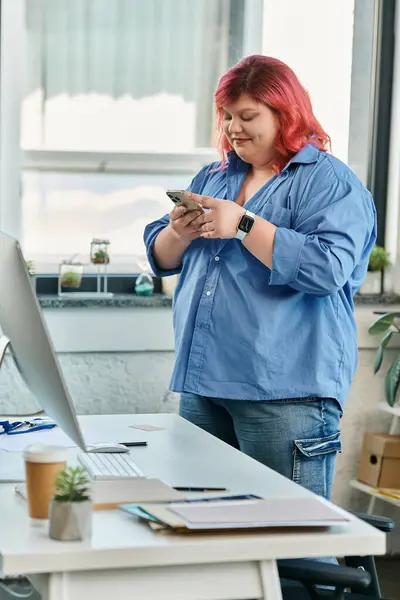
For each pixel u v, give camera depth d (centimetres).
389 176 442
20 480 221
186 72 423
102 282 424
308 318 291
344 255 280
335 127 435
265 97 288
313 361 288
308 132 299
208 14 422
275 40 424
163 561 172
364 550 183
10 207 409
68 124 417
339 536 182
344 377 296
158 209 429
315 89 430
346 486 433
